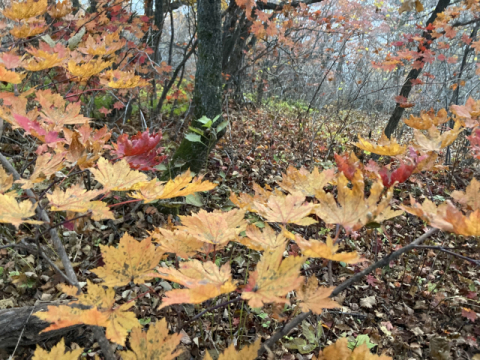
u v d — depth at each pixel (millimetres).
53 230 885
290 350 1729
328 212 703
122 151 1012
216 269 667
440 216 684
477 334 2053
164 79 4770
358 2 9383
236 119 6414
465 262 2678
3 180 761
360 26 7129
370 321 2115
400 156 1008
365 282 2443
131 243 721
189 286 605
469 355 1885
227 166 4055
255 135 5301
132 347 617
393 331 2092
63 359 583
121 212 2670
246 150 4664
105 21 2406
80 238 2293
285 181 891
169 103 5672
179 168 2979
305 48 9711
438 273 2643
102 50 1334
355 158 899
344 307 2150
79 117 1036
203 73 2840
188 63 10031
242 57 7926
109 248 702
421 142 1048
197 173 3027
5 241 2061
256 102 8547
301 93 9555
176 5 5508
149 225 2639
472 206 757
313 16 6590
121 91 3264
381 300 2318
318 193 720
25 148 2373
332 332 1891
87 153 923
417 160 945
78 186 790
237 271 2271
